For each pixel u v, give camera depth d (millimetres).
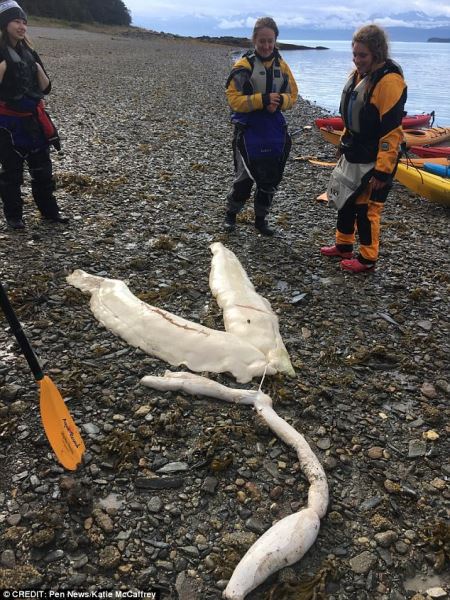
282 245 6766
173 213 7645
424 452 3656
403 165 9875
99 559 2801
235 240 6809
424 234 7734
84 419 3719
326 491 3219
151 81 24094
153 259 6121
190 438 3623
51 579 2701
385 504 3229
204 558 2844
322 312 5297
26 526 2938
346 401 4094
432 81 32938
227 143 12547
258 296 5340
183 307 5160
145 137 12523
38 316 4848
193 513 3096
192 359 4328
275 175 6332
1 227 6570
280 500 3211
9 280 5367
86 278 5457
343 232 6215
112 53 40062
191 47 60438
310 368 4445
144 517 3045
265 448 3570
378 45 4980
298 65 45000
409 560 2912
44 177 6379
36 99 5766
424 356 4699
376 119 5211
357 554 2918
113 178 9133
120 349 4480
